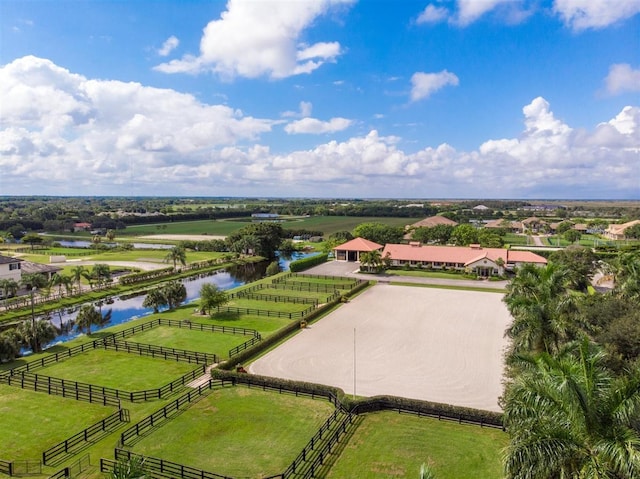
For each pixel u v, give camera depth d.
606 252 88.88
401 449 23.72
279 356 38.59
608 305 31.64
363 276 79.44
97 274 70.31
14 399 29.97
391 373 34.56
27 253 111.81
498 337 43.66
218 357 38.31
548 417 14.93
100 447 24.03
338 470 21.84
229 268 99.25
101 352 39.81
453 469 21.83
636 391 14.23
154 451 23.69
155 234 171.50
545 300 28.53
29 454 23.22
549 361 16.84
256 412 28.16
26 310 55.78
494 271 78.12
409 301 59.88
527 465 13.70
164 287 57.38
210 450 23.80
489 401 29.56
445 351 39.66
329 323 49.25
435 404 27.48
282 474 20.86
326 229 181.75
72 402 29.53
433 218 154.75
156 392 30.67
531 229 183.62
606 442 13.37
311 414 27.89
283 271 88.88
